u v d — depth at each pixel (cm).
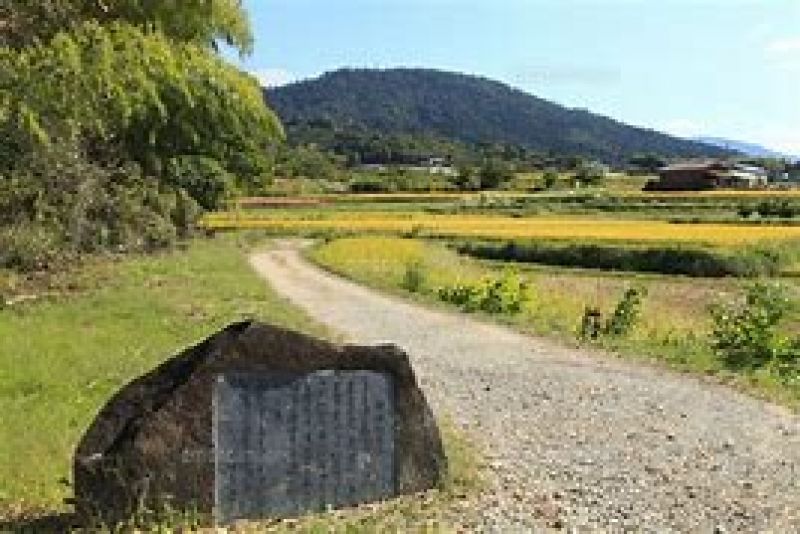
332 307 2784
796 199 9425
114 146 4006
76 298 2559
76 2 1619
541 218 8744
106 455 880
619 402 1495
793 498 1051
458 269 4609
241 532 878
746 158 19175
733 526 956
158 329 2069
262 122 1997
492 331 2320
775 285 2538
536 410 1420
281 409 927
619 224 7750
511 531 906
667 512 988
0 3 1558
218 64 1856
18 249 3086
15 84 1540
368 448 962
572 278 4828
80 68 1546
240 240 6569
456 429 1270
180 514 883
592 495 1027
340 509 945
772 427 1371
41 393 1412
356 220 8944
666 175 12975
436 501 966
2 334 1861
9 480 1021
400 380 977
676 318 3122
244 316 2377
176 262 4091
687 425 1359
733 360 1958
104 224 4072
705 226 7338
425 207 10525
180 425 892
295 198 12112
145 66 1628
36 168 3198
